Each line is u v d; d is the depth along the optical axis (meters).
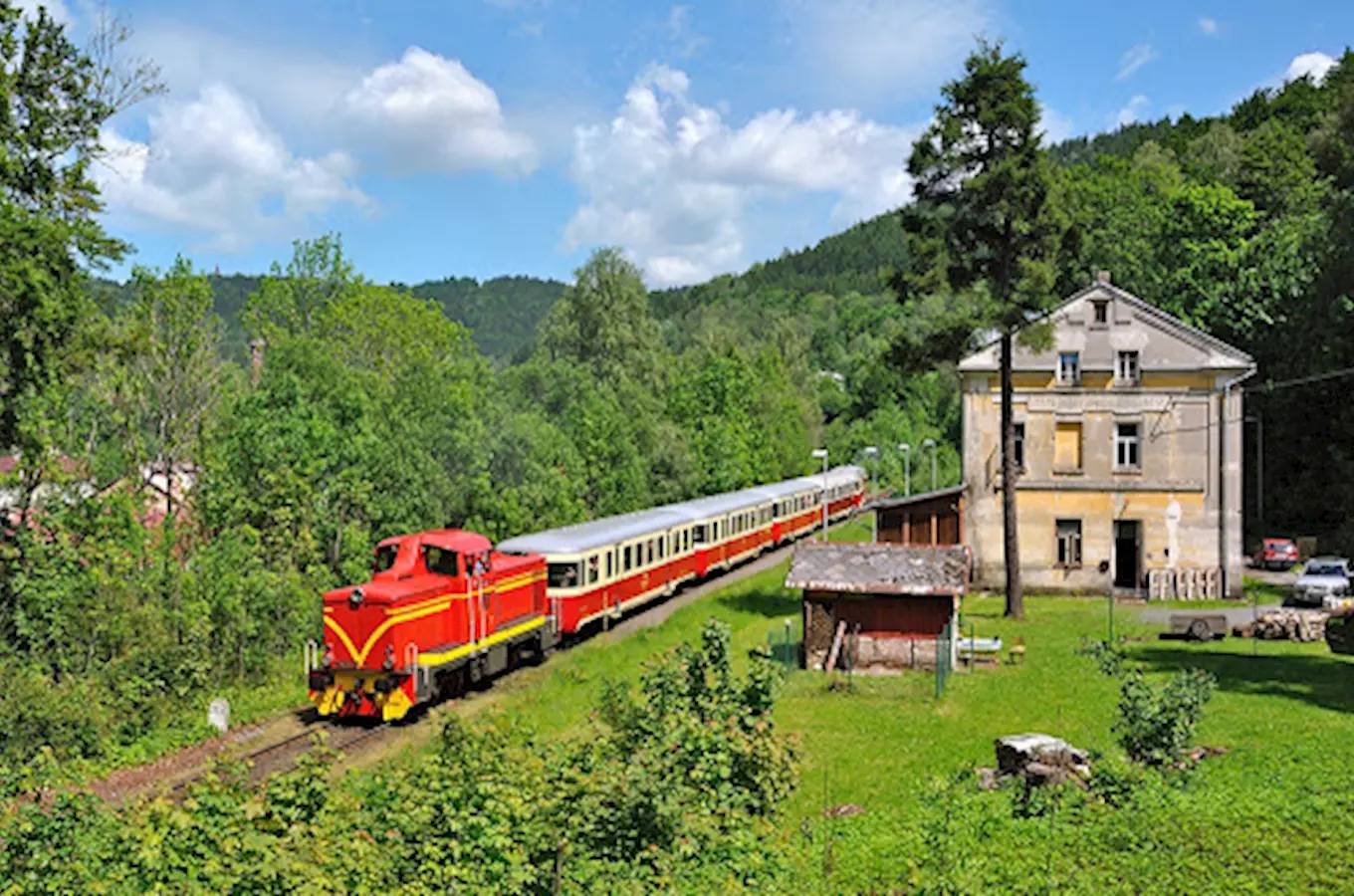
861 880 13.41
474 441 39.66
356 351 55.66
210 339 32.91
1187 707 17.56
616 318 75.56
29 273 23.67
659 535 37.88
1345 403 50.06
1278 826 14.60
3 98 24.81
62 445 27.80
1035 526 39.44
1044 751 17.31
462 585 24.59
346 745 21.25
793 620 35.19
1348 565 44.00
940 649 25.08
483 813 11.51
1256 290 56.47
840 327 173.62
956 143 32.22
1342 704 22.31
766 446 75.31
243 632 27.19
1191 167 76.38
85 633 24.33
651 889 11.70
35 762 15.70
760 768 15.30
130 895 10.27
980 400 39.81
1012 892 12.81
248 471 31.34
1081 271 61.12
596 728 15.84
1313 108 83.88
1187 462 38.44
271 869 10.03
